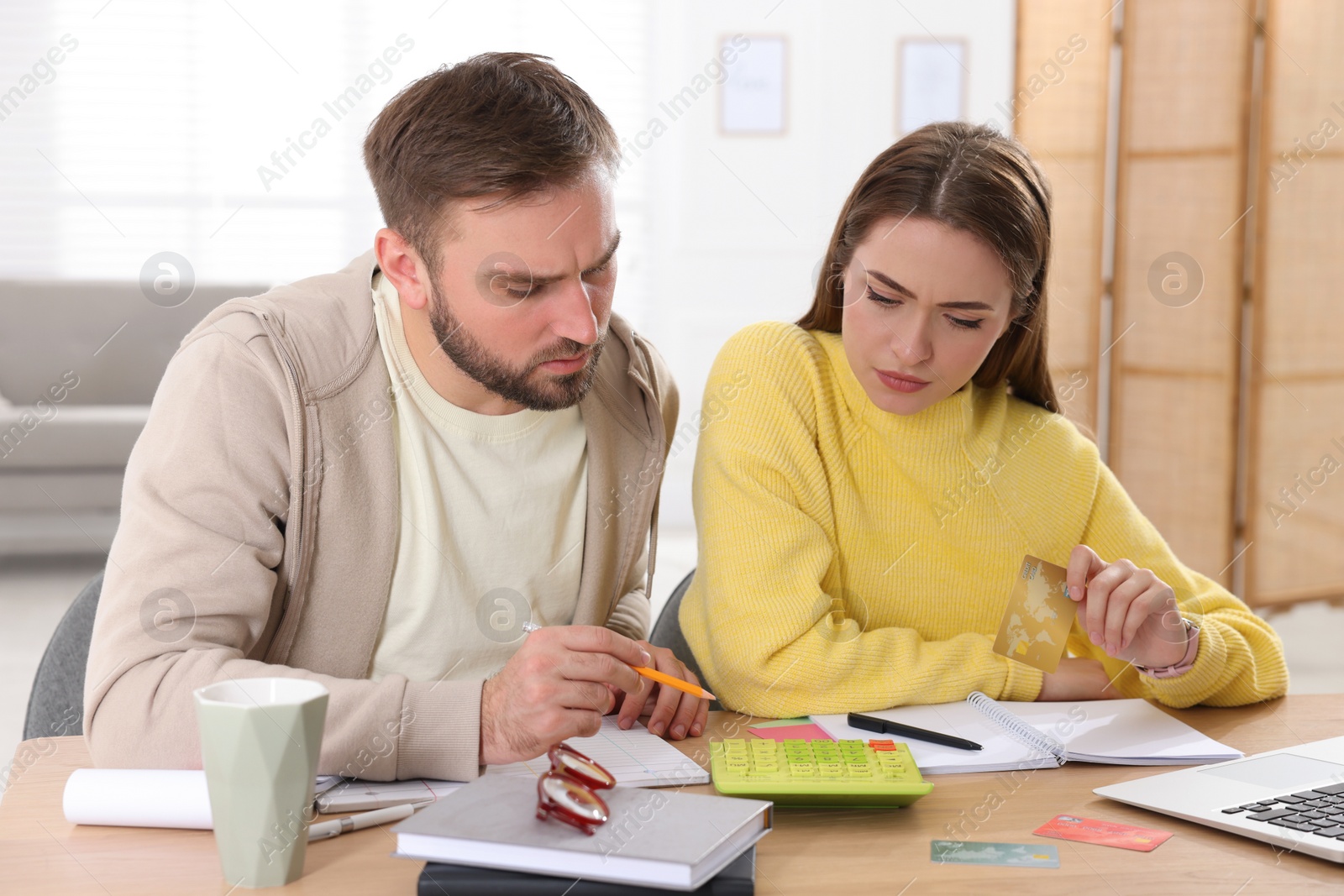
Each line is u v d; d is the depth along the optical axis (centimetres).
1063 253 375
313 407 102
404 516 109
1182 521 365
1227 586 351
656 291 463
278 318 103
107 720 84
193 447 97
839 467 120
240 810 67
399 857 68
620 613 127
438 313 100
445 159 93
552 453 116
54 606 335
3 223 432
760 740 89
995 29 457
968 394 121
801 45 455
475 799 73
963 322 108
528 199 92
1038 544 123
